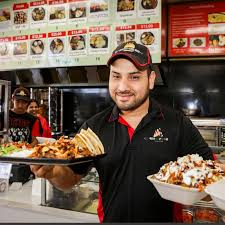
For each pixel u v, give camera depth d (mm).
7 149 1771
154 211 1344
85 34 2605
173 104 3961
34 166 1245
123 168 1391
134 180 1367
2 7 2885
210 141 3340
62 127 4492
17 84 4160
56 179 1300
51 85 4074
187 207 1719
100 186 1457
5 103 2621
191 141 1443
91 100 4414
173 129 1432
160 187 1137
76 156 1254
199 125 3377
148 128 1432
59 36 2691
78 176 1396
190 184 1092
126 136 1422
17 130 3641
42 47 2758
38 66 2785
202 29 3383
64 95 4531
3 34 2902
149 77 1373
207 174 1116
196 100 3861
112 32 2520
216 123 3318
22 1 2803
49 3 2709
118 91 1332
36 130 3785
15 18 2840
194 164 1182
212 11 3326
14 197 2203
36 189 2232
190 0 3344
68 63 2676
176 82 3932
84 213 1912
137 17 2439
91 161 1341
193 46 3436
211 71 3775
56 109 4375
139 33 2441
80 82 3916
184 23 3436
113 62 1313
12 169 2434
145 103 1447
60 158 1213
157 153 1382
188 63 3852
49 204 2076
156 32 2395
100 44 2559
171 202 1376
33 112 4098
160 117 1462
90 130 1419
